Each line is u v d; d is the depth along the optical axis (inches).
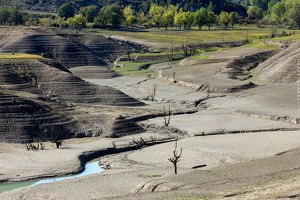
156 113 4987.7
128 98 5620.1
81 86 5703.7
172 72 7613.2
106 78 7608.3
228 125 4404.5
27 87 5359.3
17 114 4057.6
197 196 2165.4
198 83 6525.6
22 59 6294.3
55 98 5359.3
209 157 3336.6
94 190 2556.6
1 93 4266.7
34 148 3651.6
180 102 5728.3
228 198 2087.8
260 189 2191.2
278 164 2746.1
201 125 4443.9
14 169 3100.4
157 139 4005.9
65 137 4030.5
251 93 5826.8
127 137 4101.9
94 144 3811.5
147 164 3228.3
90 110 4926.2
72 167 3166.8
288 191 2111.2
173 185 2438.5
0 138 3814.0
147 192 2347.4
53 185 2689.5
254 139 3804.1
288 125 4311.0
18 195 2544.3
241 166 2780.5
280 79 6628.9
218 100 5669.3
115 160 3385.8
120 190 2536.9
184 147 3651.6
